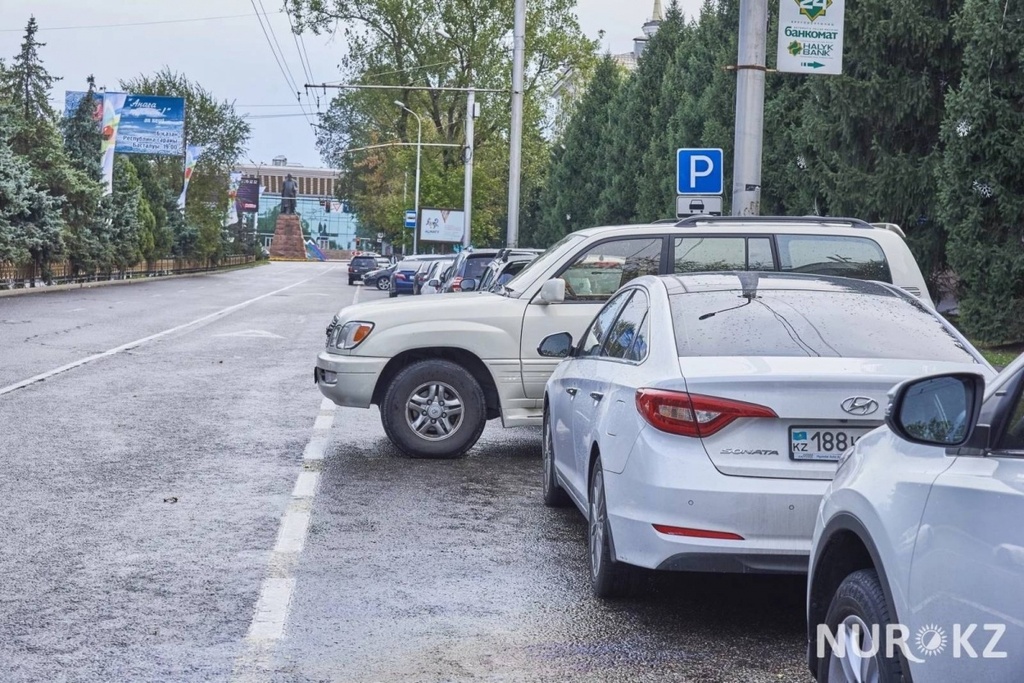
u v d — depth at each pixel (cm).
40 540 741
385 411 1066
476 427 1070
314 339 2567
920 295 1005
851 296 653
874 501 360
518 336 1054
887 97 2333
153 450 1095
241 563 695
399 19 6128
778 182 3206
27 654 528
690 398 554
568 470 771
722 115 3831
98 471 983
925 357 597
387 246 11556
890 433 382
